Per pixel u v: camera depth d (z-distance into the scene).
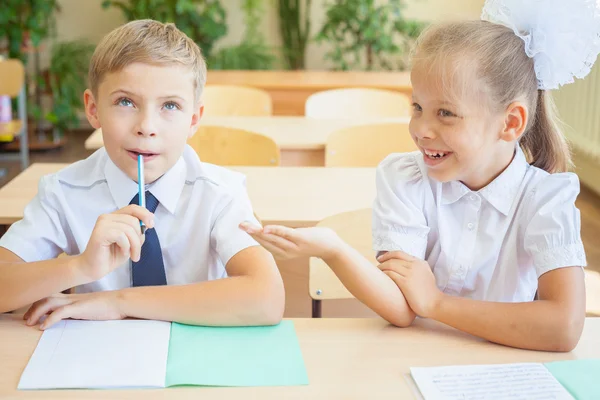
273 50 5.70
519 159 1.26
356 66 5.64
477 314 1.12
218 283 1.15
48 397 0.92
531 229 1.21
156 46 1.17
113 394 0.93
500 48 1.13
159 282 1.30
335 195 2.10
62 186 1.32
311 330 1.13
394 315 1.15
